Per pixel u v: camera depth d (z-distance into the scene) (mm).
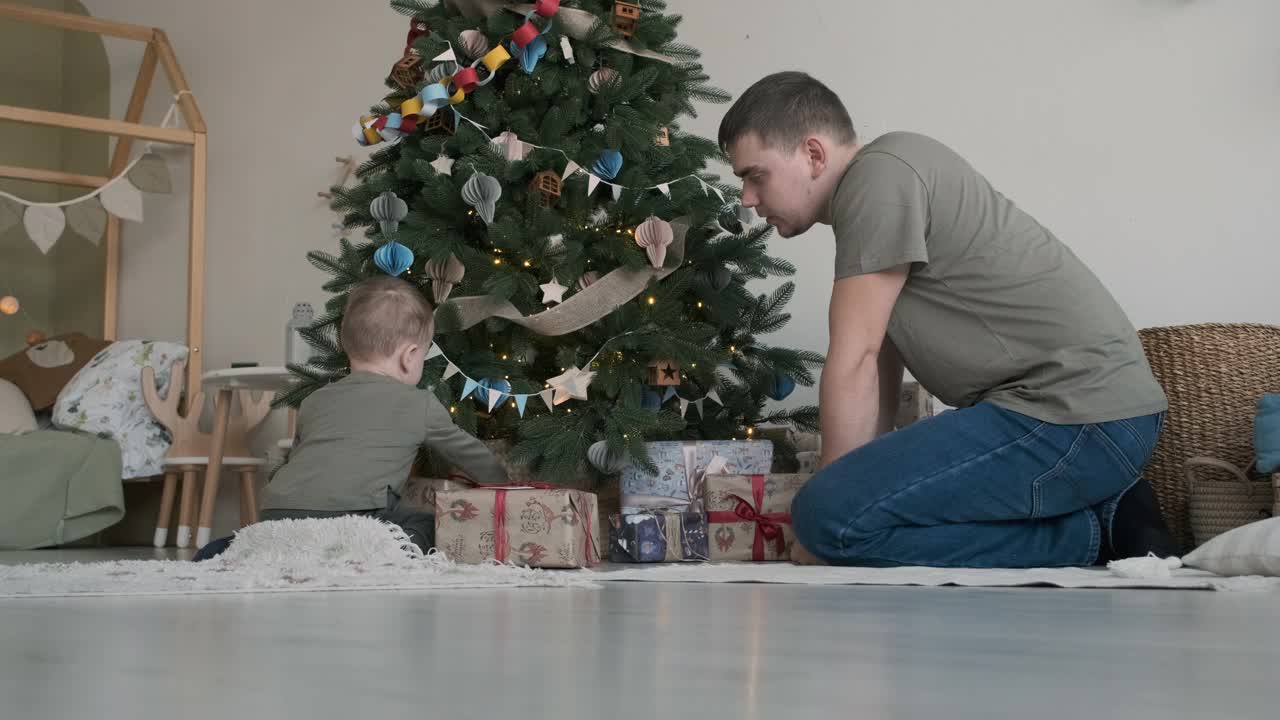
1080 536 1894
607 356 2432
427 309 2242
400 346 2188
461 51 2475
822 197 2119
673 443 2320
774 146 2084
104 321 4848
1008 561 1862
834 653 602
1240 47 2932
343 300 2482
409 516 2047
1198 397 2480
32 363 4316
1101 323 1912
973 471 1830
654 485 2312
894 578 1502
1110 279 3078
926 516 1833
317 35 4590
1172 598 1163
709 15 3766
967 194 1972
